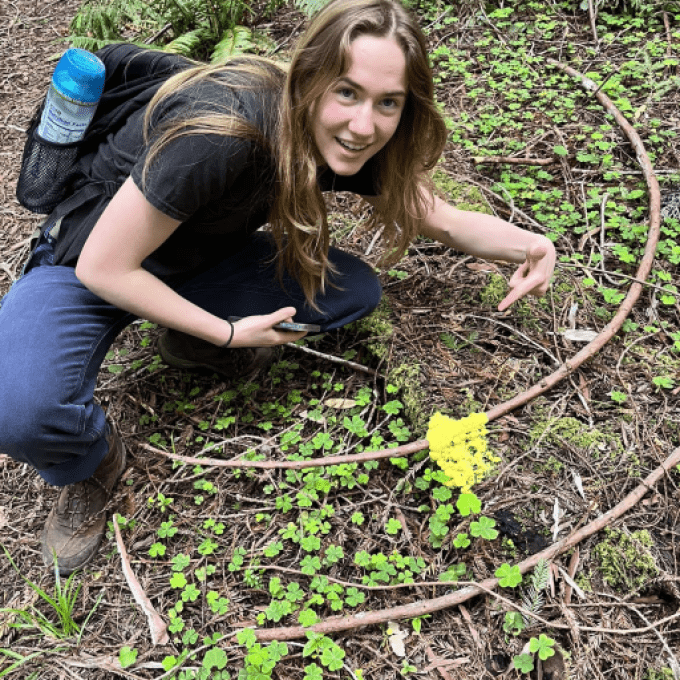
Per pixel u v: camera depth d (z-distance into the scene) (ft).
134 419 7.99
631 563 5.98
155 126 5.48
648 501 6.47
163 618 6.27
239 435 7.73
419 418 7.27
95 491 6.88
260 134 5.36
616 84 11.39
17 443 5.75
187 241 6.41
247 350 8.14
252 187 5.88
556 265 8.89
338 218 10.04
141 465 7.47
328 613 6.15
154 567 6.68
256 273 7.36
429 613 5.92
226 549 6.75
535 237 7.20
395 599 6.16
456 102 11.84
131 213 5.40
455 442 6.25
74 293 6.19
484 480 6.71
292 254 6.64
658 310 8.38
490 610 5.91
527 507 6.52
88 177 6.16
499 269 8.98
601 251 9.02
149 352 8.70
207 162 5.22
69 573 6.75
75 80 5.55
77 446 6.23
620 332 8.13
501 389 7.55
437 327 8.33
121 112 6.09
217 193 5.58
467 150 10.82
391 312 8.52
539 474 6.77
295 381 8.22
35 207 6.42
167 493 7.24
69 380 5.94
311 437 7.52
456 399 7.43
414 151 6.24
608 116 10.78
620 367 7.73
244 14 14.20
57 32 16.20
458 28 13.51
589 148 10.44
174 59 6.16
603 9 13.35
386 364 7.95
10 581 6.80
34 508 7.39
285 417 7.76
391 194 6.69
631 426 7.13
